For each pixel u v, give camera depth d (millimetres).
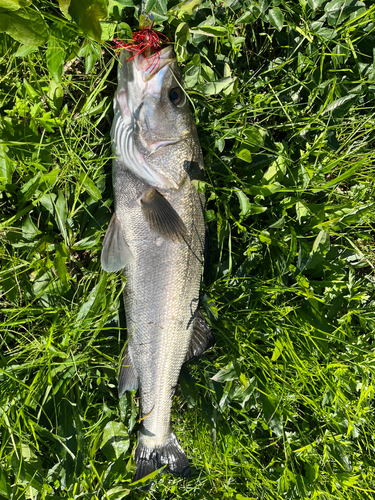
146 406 527
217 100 528
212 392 559
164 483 559
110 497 513
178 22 502
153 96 463
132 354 521
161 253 495
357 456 582
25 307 476
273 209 567
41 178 466
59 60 453
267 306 569
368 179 573
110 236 499
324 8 535
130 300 508
